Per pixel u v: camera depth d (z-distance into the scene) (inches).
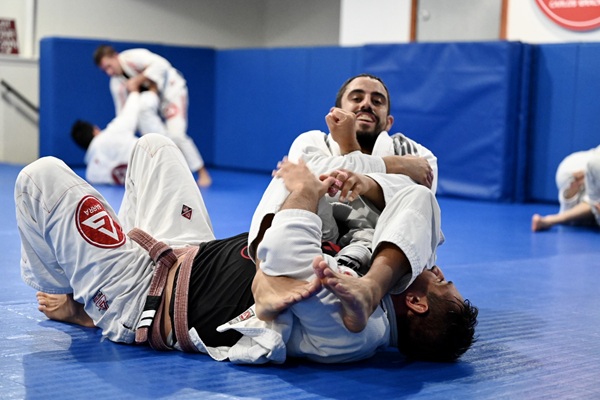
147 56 332.2
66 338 94.7
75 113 376.5
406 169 98.7
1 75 406.6
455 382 82.1
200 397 74.9
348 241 92.3
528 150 298.2
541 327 108.1
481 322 110.0
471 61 294.5
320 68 354.3
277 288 81.0
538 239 202.4
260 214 85.4
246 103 392.8
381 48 321.4
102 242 91.2
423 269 86.3
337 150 104.1
